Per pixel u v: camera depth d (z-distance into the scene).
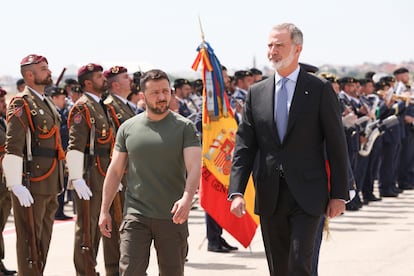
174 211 5.72
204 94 9.38
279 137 5.87
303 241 5.70
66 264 9.30
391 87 17.16
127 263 5.87
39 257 7.59
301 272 5.67
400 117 16.55
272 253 6.07
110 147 8.02
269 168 5.87
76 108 7.84
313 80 5.88
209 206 9.25
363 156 14.30
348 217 13.03
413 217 12.99
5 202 8.84
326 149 5.88
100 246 10.34
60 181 7.85
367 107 14.34
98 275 8.12
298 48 5.88
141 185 5.93
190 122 5.95
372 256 9.52
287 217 5.90
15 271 8.88
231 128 9.48
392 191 16.12
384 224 12.18
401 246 10.19
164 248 5.94
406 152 17.36
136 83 10.17
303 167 5.82
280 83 5.93
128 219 5.96
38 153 7.60
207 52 9.50
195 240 10.91
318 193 5.79
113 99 8.28
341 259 9.35
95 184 7.91
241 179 5.93
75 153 7.73
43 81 7.62
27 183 7.52
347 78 14.40
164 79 5.88
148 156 5.89
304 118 5.82
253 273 8.62
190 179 5.79
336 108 5.86
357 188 14.06
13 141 7.37
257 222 9.30
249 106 6.02
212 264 9.18
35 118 7.54
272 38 5.87
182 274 6.04
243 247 10.31
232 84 13.37
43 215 7.71
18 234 7.58
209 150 9.33
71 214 13.99
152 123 5.96
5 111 9.46
